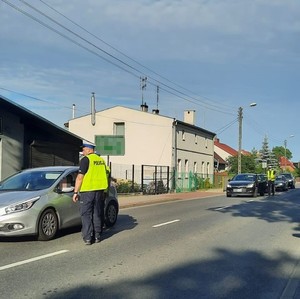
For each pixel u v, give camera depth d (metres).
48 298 5.91
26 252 8.80
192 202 23.67
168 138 39.94
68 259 8.23
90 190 9.66
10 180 11.09
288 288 6.58
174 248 9.50
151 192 30.38
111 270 7.46
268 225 13.45
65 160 22.97
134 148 40.88
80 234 11.03
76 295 6.06
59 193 10.60
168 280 6.94
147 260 8.27
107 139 20.86
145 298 6.01
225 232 11.92
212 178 48.53
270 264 8.16
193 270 7.61
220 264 8.09
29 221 9.65
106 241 10.22
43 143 21.14
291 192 37.28
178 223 13.80
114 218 12.98
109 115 42.16
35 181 10.82
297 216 16.11
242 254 9.02
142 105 44.66
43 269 7.44
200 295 6.21
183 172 41.28
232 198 27.58
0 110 18.30
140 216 15.92
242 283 6.87
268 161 75.75
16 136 19.09
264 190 31.77
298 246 9.94
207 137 49.75
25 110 18.92
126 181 29.95
